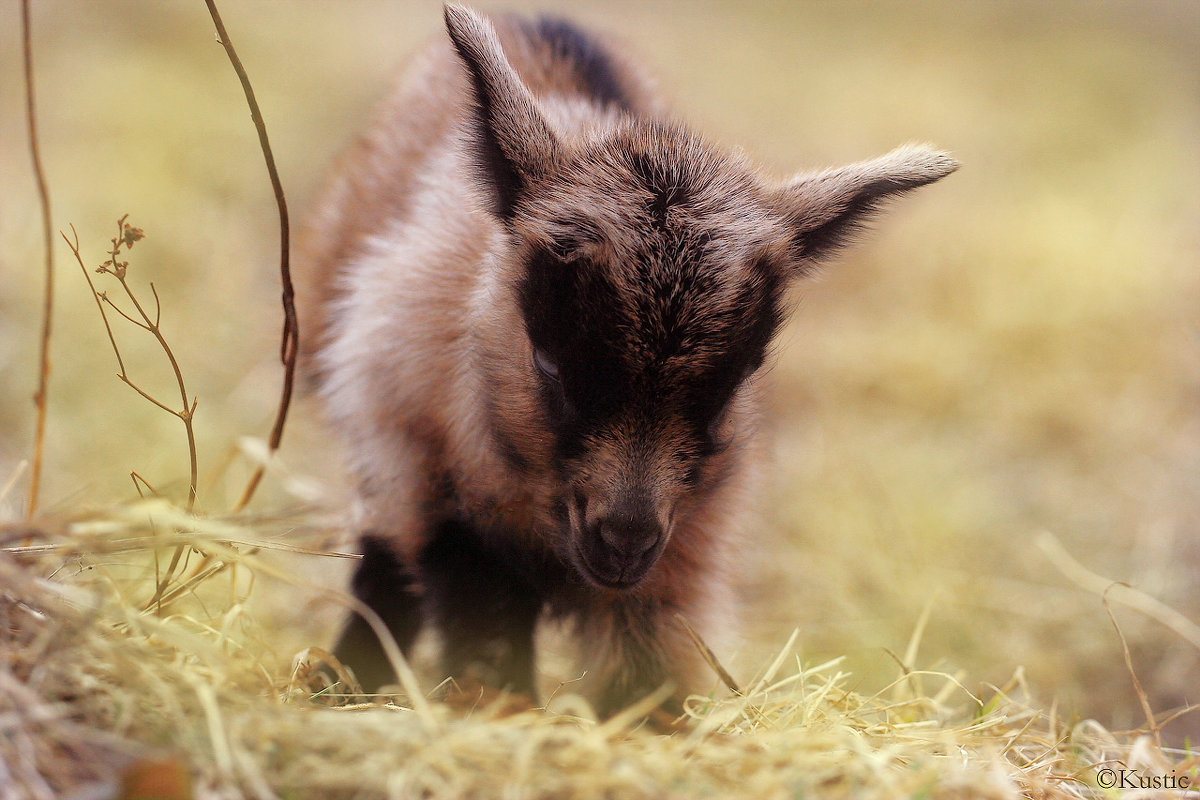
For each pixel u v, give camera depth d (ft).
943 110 107.86
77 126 75.82
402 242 32.94
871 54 134.51
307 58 100.89
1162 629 43.78
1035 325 66.90
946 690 32.04
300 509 30.76
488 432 28.96
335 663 27.63
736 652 37.19
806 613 44.34
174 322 57.82
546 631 37.91
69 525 23.86
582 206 26.78
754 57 126.21
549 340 26.14
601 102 35.63
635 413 25.45
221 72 91.30
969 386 61.98
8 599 22.82
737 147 32.50
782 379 59.67
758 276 26.78
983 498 52.95
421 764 20.84
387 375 31.68
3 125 73.87
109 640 22.48
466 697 28.53
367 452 32.89
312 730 21.38
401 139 37.35
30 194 63.77
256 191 73.72
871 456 55.72
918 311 69.51
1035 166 95.20
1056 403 60.95
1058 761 27.53
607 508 25.67
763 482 35.91
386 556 33.17
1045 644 43.11
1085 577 47.29
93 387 51.01
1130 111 113.50
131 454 47.57
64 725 20.40
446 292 30.50
